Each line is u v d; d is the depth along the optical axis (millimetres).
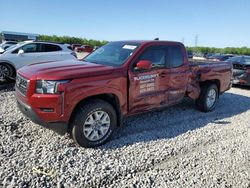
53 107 4082
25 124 5191
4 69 10000
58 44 11664
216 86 7309
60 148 4324
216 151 4660
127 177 3658
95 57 5617
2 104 6574
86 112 4305
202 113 7051
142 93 5176
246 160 4391
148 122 5941
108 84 4539
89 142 4430
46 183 3357
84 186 3385
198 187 3541
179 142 4918
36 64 4980
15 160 3805
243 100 9164
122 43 5750
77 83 4191
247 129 5973
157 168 3963
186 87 6301
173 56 5852
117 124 4926
